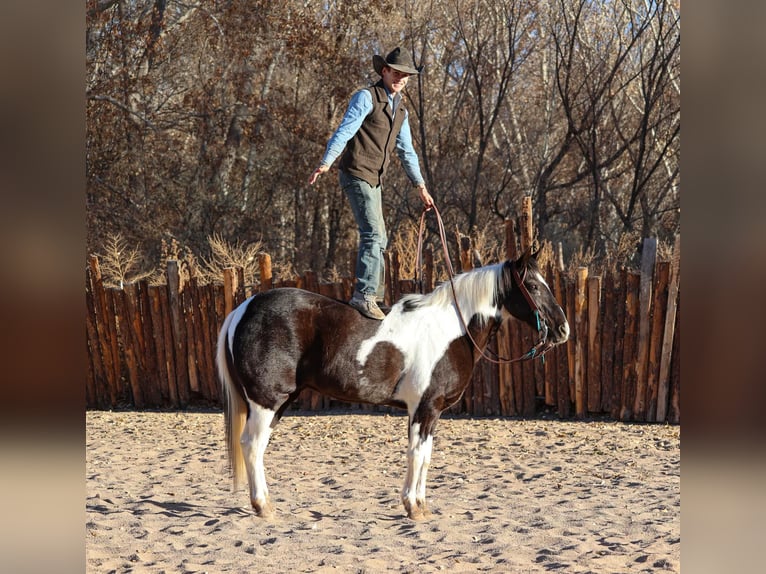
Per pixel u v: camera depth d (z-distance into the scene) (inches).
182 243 951.6
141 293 458.6
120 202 978.7
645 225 909.2
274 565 190.9
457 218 961.5
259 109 971.3
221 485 282.5
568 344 405.4
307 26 957.8
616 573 181.8
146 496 262.2
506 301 235.5
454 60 997.2
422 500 234.5
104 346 464.1
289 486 280.7
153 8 991.6
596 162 923.4
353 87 960.3
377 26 984.3
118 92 977.5
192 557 197.8
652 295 393.1
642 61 944.9
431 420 226.8
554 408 416.8
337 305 228.8
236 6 971.9
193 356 455.5
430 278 416.5
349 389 224.5
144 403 463.8
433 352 225.5
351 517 235.6
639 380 393.4
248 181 989.8
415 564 190.5
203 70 1001.5
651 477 288.8
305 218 983.6
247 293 446.6
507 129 1006.4
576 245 960.3
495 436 370.0
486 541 209.3
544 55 999.0
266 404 223.1
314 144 970.7
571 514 236.8
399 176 959.6
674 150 935.7
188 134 1008.2
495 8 973.2
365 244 235.9
